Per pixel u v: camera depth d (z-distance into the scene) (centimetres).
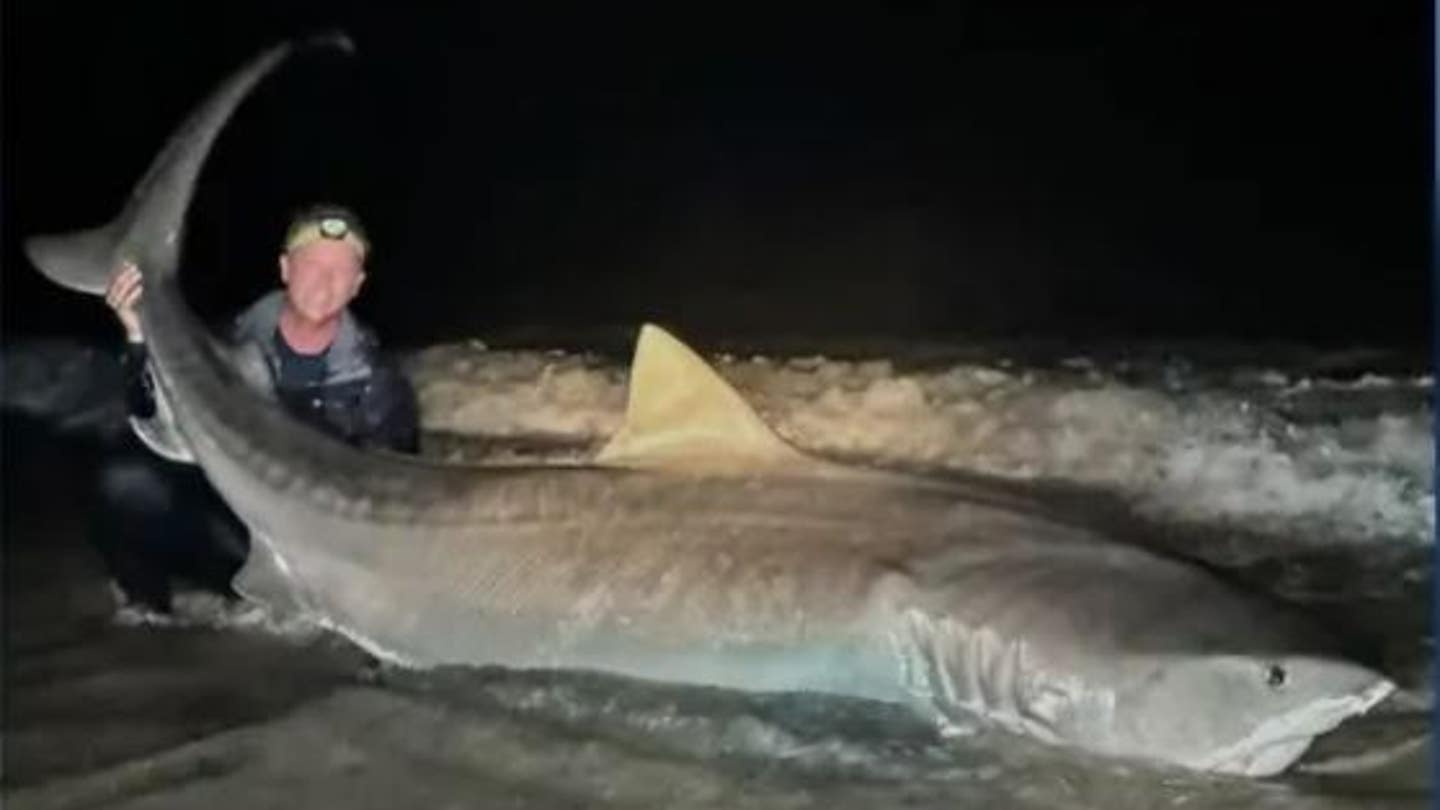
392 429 411
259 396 379
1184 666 297
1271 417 501
